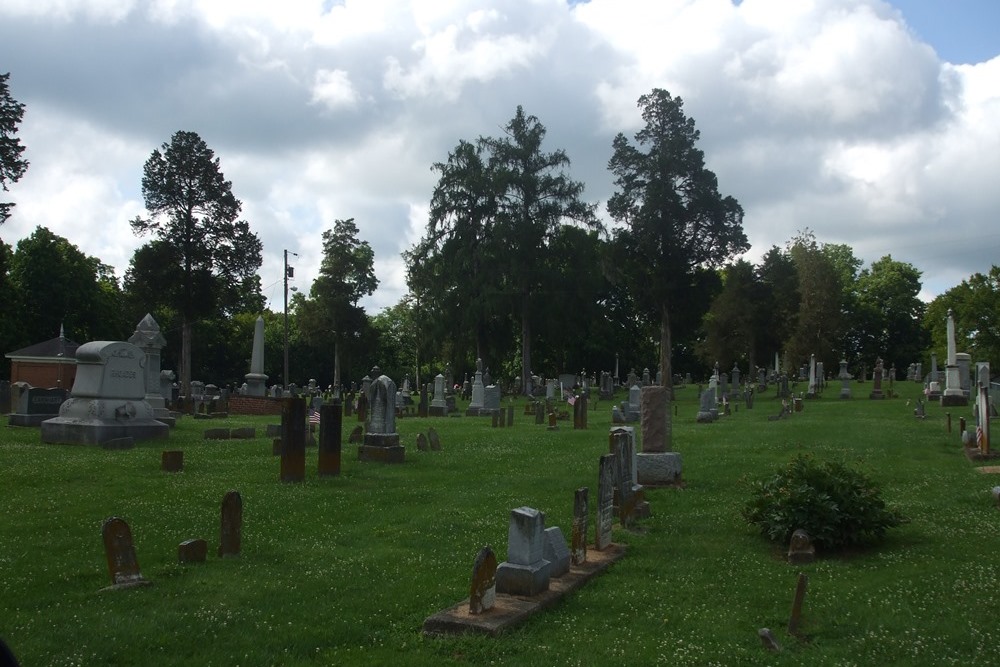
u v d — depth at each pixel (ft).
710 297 201.36
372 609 29.60
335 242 264.31
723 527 44.06
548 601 30.32
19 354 158.71
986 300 213.05
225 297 197.16
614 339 281.33
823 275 263.70
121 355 73.31
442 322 209.15
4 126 139.54
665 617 29.58
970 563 35.73
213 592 30.73
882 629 28.14
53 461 58.23
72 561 34.27
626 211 196.95
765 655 25.95
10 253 210.18
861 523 38.73
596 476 58.95
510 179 206.49
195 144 189.88
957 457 66.33
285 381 208.13
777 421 105.29
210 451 67.10
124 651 24.71
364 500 49.37
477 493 52.60
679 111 196.24
